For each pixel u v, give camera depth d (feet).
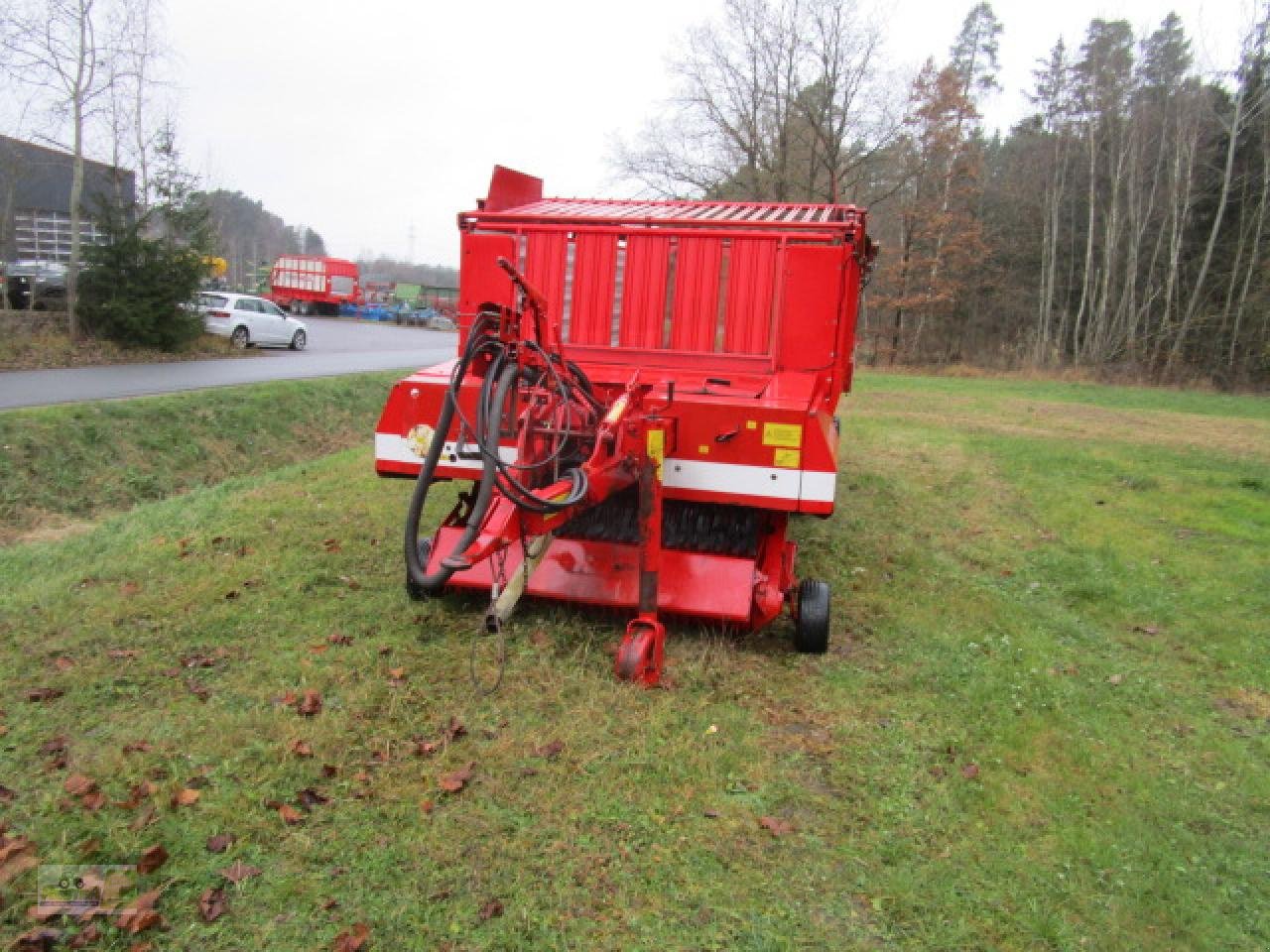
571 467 14.61
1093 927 9.36
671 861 9.84
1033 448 43.50
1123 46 145.89
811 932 8.91
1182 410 76.18
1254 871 10.71
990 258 151.33
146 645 14.76
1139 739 13.98
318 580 18.26
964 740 13.10
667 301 17.84
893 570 22.30
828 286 16.98
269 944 8.29
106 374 57.88
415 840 9.86
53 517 35.19
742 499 15.33
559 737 12.19
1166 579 23.06
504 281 18.44
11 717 12.14
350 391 60.39
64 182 100.78
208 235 80.33
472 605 16.85
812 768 12.14
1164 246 136.77
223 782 10.64
